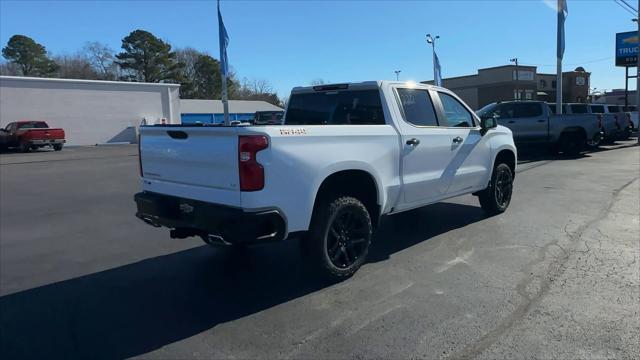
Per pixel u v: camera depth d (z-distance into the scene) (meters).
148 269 5.59
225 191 4.34
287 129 4.39
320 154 4.62
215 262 5.78
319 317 4.16
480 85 66.94
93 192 11.77
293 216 4.41
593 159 16.50
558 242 6.23
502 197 7.90
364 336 3.79
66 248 6.61
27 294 4.88
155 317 4.26
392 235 6.73
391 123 5.61
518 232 6.75
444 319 4.05
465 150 6.77
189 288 4.95
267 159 4.21
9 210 9.48
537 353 3.48
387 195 5.43
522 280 4.90
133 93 39.88
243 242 4.21
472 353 3.49
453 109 6.80
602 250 5.86
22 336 3.93
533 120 17.55
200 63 89.69
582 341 3.64
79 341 3.83
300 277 5.18
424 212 8.14
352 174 5.05
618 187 10.38
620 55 41.91
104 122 38.41
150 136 5.17
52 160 22.12
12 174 16.23
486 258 5.63
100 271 5.57
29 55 82.69
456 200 9.18
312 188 4.53
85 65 90.38
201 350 3.65
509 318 4.04
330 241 4.89
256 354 3.57
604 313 4.11
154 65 78.19
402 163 5.63
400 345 3.63
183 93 82.62
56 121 35.91
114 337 3.89
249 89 100.00
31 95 34.56
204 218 4.39
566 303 4.32
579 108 24.97
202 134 4.49
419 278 5.02
